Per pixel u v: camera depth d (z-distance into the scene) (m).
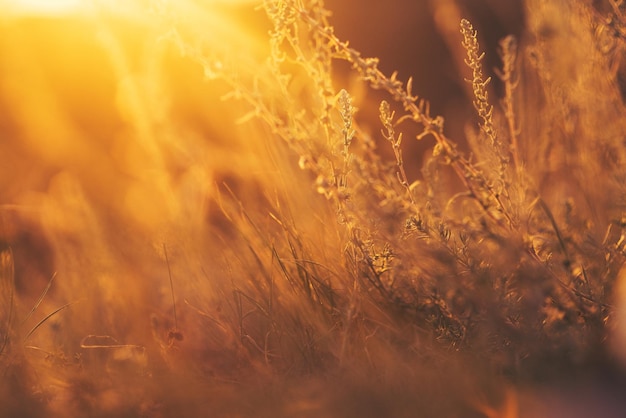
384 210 0.83
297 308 0.86
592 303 0.81
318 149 0.84
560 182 0.98
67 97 1.75
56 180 1.42
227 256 0.95
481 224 0.81
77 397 0.81
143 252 1.08
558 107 0.99
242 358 0.85
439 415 0.75
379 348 0.81
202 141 1.10
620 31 0.88
